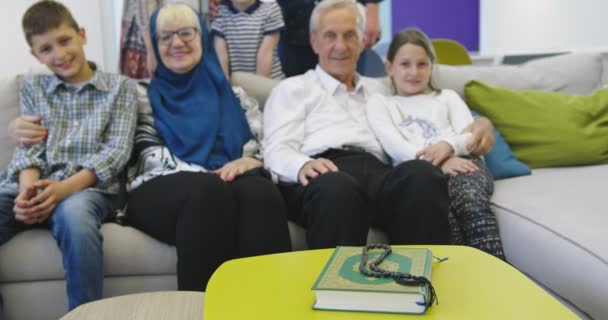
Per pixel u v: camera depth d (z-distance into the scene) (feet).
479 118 6.63
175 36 6.24
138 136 6.11
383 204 5.30
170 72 6.48
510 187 6.09
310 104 6.38
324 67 6.66
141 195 5.37
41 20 5.67
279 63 8.92
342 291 2.81
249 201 5.08
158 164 5.90
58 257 5.05
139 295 3.51
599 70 8.07
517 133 7.11
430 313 2.75
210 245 4.84
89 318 3.20
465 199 5.49
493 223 5.30
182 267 4.84
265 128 6.34
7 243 5.10
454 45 10.75
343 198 4.81
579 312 4.27
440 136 6.39
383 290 2.75
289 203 5.64
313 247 4.90
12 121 5.92
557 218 4.80
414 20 14.21
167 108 6.35
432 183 4.97
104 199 5.49
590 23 12.17
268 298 3.01
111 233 5.17
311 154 6.20
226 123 6.34
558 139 7.00
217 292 3.11
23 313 5.12
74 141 5.80
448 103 6.77
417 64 6.64
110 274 5.12
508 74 7.79
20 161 5.57
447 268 3.35
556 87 7.82
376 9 9.29
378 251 3.36
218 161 6.13
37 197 4.99
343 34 6.46
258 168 5.81
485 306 2.81
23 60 10.11
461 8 14.52
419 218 4.96
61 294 5.12
